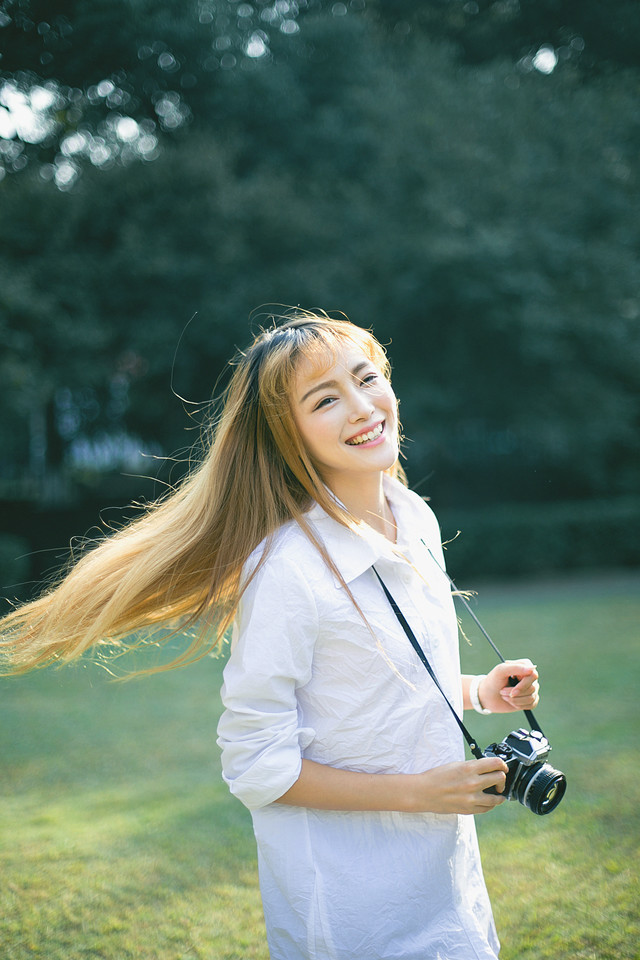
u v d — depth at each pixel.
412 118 11.72
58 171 11.04
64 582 1.79
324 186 12.02
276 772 1.41
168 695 6.05
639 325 12.59
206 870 3.21
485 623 8.63
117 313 11.66
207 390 13.05
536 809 1.53
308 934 1.44
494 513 13.05
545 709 5.41
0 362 9.80
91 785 4.24
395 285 11.57
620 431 14.05
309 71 12.38
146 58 10.47
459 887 1.56
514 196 11.65
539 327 11.59
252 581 1.53
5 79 8.87
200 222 11.25
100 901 2.95
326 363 1.58
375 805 1.45
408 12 13.84
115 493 14.87
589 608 9.61
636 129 12.77
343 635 1.49
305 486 1.59
